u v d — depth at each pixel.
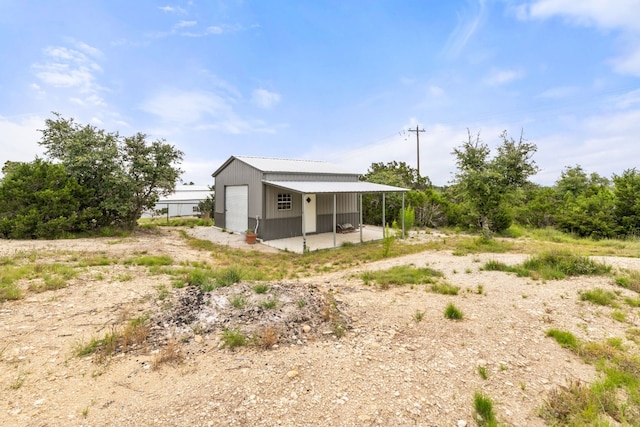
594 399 2.72
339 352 3.54
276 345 3.59
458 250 10.26
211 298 4.62
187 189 34.47
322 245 12.27
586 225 15.73
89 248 9.73
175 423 2.35
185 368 3.11
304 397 2.71
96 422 2.33
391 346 3.72
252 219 13.93
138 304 4.61
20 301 4.61
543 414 2.57
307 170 14.88
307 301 4.67
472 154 13.76
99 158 12.84
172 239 13.20
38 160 12.30
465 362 3.39
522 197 14.35
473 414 2.55
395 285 6.28
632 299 5.37
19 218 10.94
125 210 13.38
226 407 2.54
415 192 19.14
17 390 2.66
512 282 6.48
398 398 2.74
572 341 3.90
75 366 3.08
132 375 2.97
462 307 5.04
